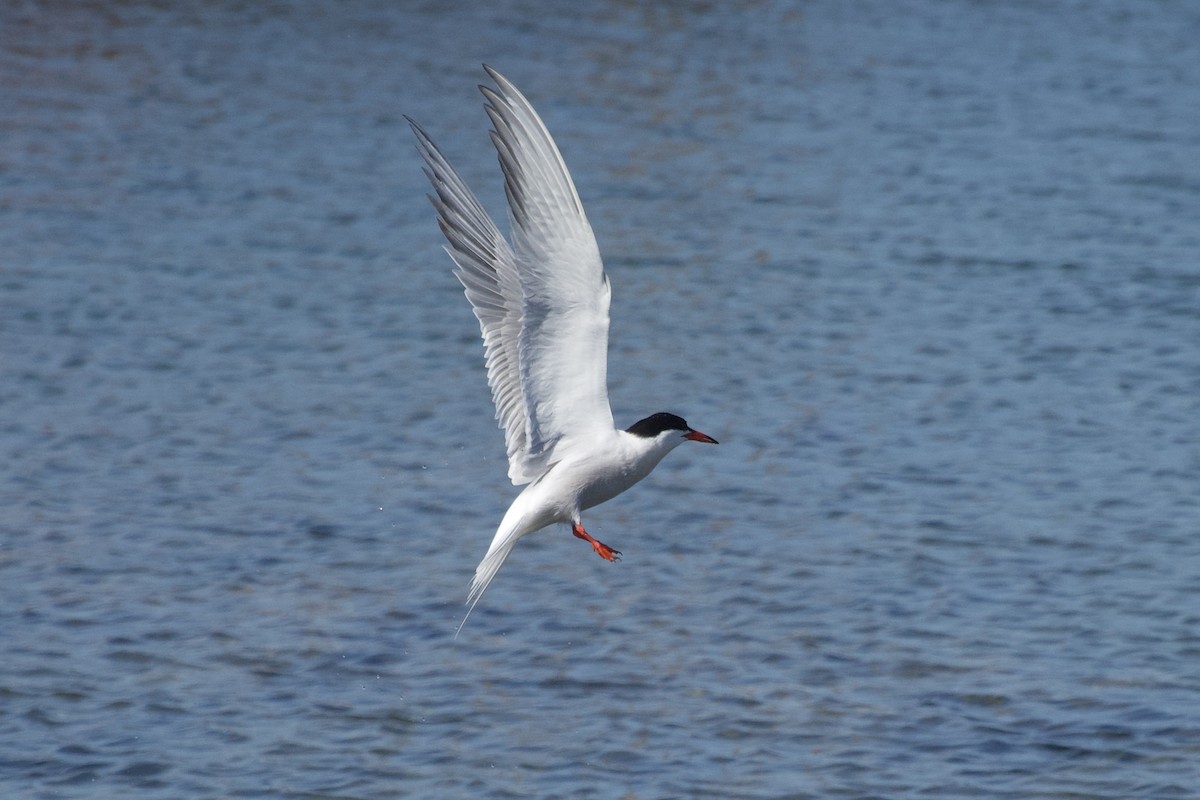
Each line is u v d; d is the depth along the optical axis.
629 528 14.59
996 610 12.89
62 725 11.05
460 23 36.62
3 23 34.72
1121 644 12.27
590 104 30.83
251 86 31.55
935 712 11.30
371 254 23.14
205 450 16.30
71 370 18.44
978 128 30.41
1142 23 39.28
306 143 28.36
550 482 8.55
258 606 12.92
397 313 20.75
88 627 12.47
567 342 8.32
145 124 28.97
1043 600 13.05
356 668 11.93
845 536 14.37
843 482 15.62
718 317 20.70
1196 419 17.31
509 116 7.81
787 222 24.80
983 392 18.20
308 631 12.51
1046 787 10.32
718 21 37.81
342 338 19.81
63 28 34.75
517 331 8.74
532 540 14.38
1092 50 36.59
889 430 17.03
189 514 14.71
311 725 11.12
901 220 25.02
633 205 25.31
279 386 18.17
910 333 20.20
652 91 31.89
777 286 21.95
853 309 21.11
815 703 11.44
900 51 35.94
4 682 11.57
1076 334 20.20
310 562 13.78
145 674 11.77
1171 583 13.30
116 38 34.31
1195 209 25.73
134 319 20.19
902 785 10.36
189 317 20.33
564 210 7.95
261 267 22.38
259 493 15.24
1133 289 21.95
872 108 31.48
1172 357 19.34
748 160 27.94
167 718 11.18
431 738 10.96
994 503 15.08
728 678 11.81
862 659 12.09
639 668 11.96
